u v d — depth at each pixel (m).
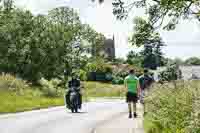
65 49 99.12
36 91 50.19
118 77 110.25
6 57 83.94
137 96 23.59
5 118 25.31
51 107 36.38
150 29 12.63
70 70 102.25
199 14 11.60
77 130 18.95
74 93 30.34
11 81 48.50
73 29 112.88
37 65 85.75
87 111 31.03
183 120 11.62
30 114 28.42
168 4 11.53
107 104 40.97
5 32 84.12
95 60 114.38
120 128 18.44
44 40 87.94
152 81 26.09
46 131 18.70
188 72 85.94
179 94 13.46
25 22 87.31
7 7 88.62
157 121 14.38
